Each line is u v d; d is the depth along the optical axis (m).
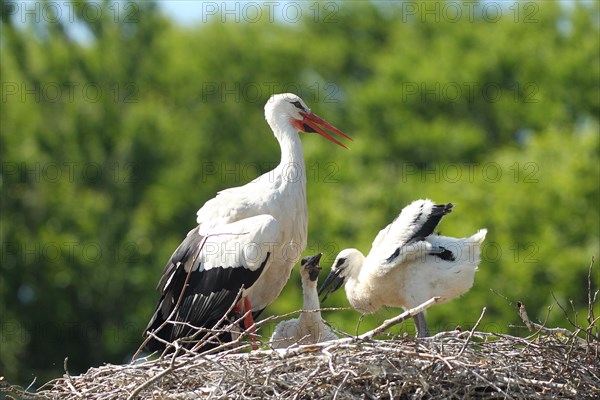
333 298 16.41
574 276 16.50
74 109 21.55
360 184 20.23
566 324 15.48
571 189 17.69
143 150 21.42
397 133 21.45
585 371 8.41
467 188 18.03
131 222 20.70
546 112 21.59
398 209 18.78
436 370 8.21
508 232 17.36
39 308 20.27
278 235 10.16
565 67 21.73
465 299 15.95
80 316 20.33
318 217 19.03
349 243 17.95
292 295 17.58
